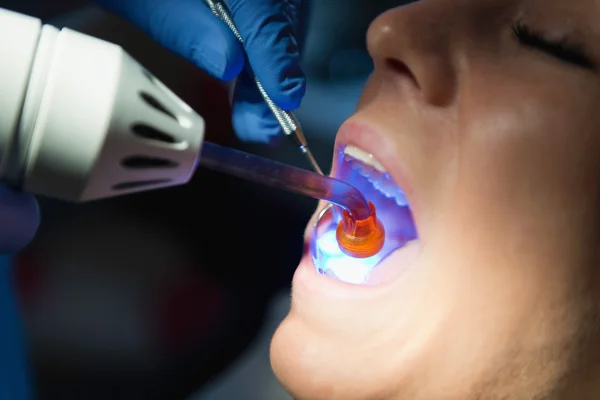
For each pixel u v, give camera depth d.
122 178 0.47
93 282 1.15
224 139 1.11
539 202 0.49
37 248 1.14
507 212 0.49
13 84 0.42
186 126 0.49
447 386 0.51
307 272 0.59
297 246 1.20
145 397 1.13
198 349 1.16
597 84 0.49
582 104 0.48
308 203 1.19
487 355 0.50
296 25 0.92
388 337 0.52
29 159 0.44
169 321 1.15
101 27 1.06
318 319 0.55
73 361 1.11
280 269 1.21
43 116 0.43
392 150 0.54
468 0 0.53
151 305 1.15
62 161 0.44
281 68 0.71
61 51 0.44
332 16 1.37
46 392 1.09
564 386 0.53
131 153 0.46
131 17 0.77
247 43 0.72
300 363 0.55
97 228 1.18
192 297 1.17
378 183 0.62
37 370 1.10
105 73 0.45
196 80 1.09
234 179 1.18
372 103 0.57
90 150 0.44
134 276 1.16
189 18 0.73
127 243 1.18
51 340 1.11
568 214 0.49
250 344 1.19
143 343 1.14
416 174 0.53
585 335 0.51
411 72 0.53
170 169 0.50
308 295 0.57
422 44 0.52
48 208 1.15
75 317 1.12
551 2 0.50
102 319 1.13
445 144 0.52
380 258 0.61
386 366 0.52
